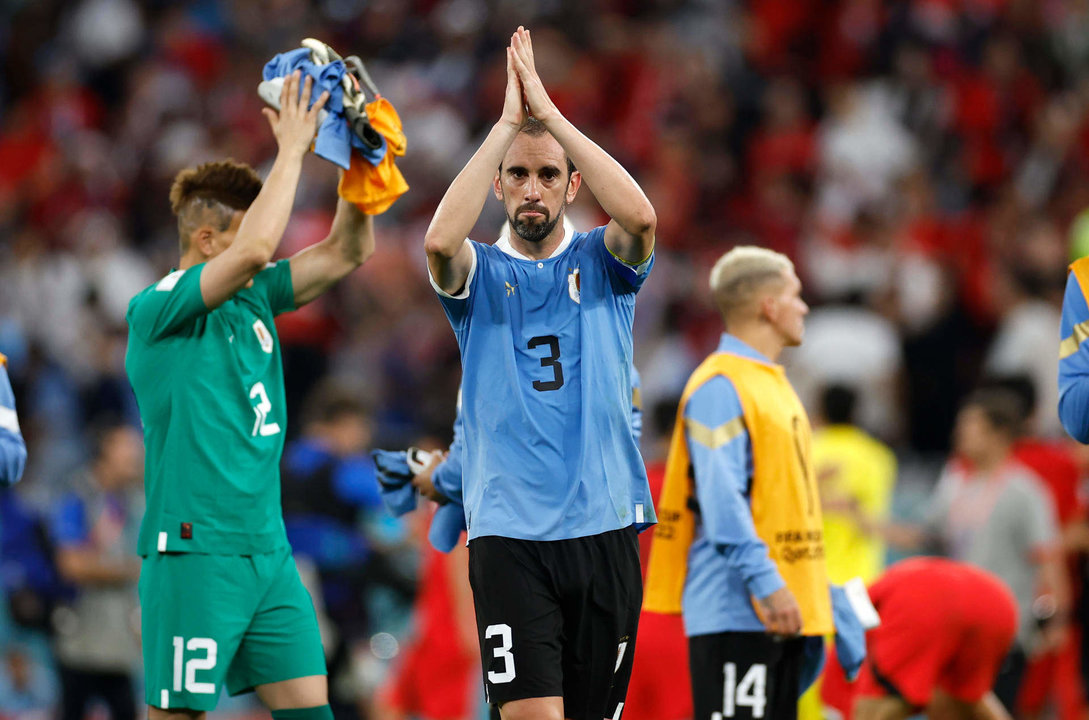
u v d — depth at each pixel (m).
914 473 41.66
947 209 54.44
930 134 56.84
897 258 48.25
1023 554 27.33
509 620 14.66
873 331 43.06
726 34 62.62
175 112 61.75
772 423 18.94
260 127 60.53
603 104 60.66
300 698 16.36
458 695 27.52
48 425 45.69
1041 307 43.19
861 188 54.44
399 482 18.48
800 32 61.75
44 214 57.25
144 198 57.56
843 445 26.67
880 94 58.31
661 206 53.66
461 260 14.84
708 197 55.31
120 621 30.33
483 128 59.28
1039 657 27.94
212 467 16.11
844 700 22.73
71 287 52.16
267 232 15.78
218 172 17.09
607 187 14.62
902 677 21.00
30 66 66.12
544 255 15.45
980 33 60.44
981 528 27.78
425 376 47.41
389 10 66.62
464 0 65.56
